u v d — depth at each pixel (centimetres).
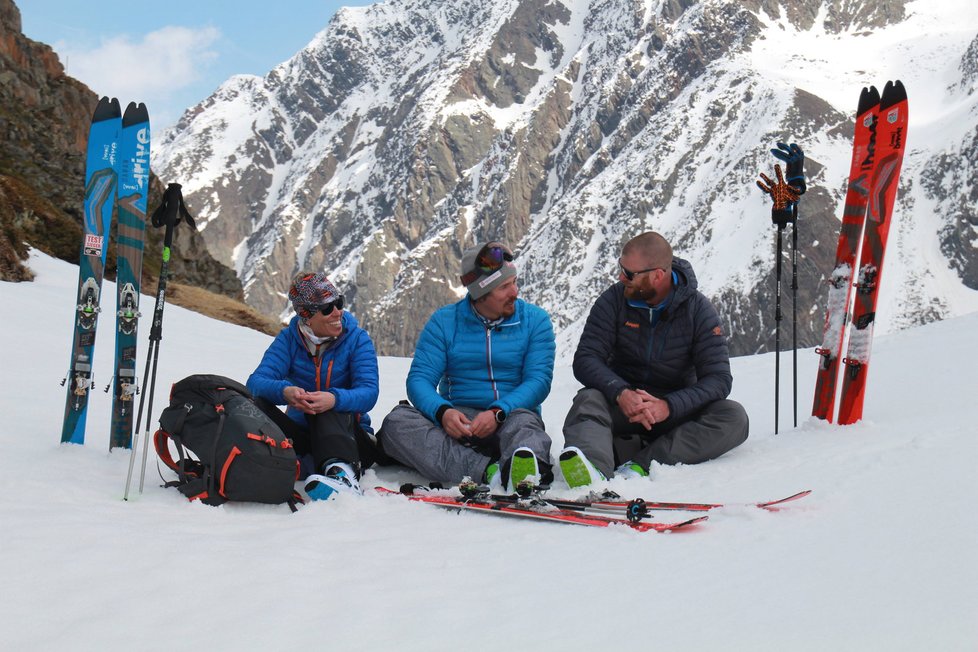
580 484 471
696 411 543
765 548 321
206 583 290
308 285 506
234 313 2595
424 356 549
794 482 430
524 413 514
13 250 1777
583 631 249
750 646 232
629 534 357
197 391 442
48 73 3338
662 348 552
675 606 265
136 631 250
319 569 312
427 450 512
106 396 796
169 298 2484
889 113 588
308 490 450
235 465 414
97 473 479
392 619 261
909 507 353
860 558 297
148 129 541
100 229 552
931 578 269
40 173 2784
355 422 533
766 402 810
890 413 620
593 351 553
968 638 224
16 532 336
